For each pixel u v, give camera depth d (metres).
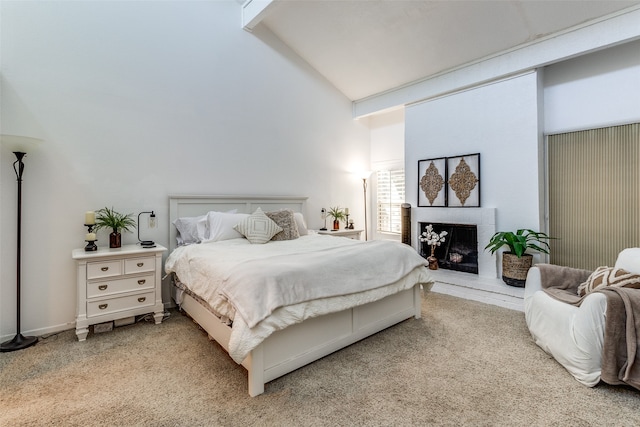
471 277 4.26
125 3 3.16
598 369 1.83
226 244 3.10
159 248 2.90
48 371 2.04
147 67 3.30
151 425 1.55
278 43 4.52
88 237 2.70
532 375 1.97
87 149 2.93
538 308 2.38
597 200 3.62
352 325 2.40
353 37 4.23
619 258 2.37
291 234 3.63
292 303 1.91
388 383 1.90
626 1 2.94
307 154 4.95
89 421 1.57
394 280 2.58
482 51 3.97
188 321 2.95
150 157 3.33
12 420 1.57
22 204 2.61
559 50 3.45
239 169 4.10
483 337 2.54
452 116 4.52
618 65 3.45
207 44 3.78
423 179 4.89
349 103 5.65
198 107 3.71
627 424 1.52
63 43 2.79
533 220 3.79
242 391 1.83
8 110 2.55
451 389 1.83
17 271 2.46
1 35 2.51
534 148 3.76
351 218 5.65
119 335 2.62
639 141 3.34
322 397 1.77
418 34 3.90
